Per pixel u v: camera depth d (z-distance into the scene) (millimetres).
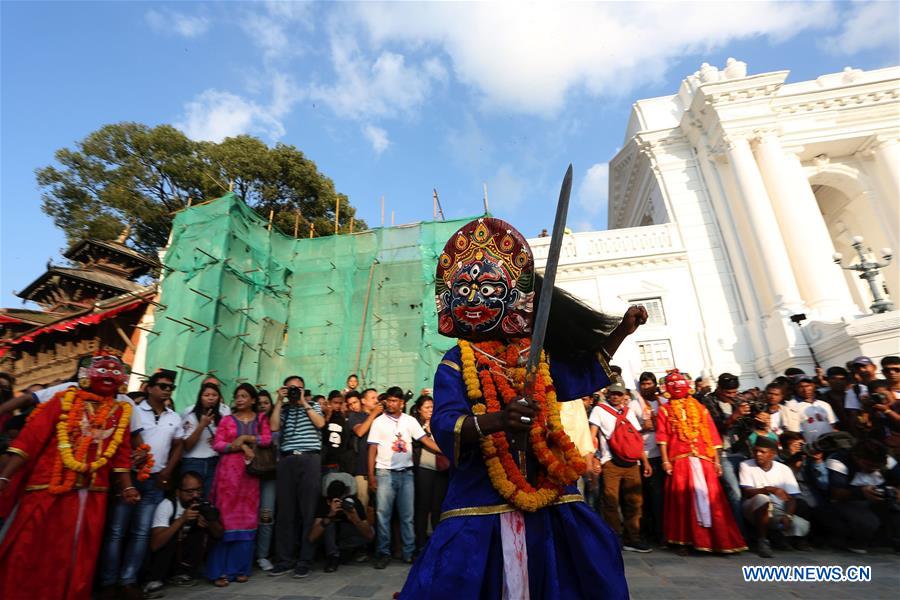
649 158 18016
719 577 4070
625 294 15500
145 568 4172
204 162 19953
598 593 1572
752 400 7395
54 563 3279
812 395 6059
